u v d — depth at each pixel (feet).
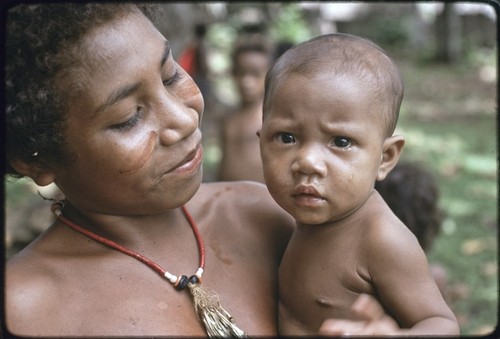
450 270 14.82
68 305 4.17
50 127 4.10
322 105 4.48
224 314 4.41
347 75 4.55
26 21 3.92
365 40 4.92
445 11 44.11
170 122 4.24
